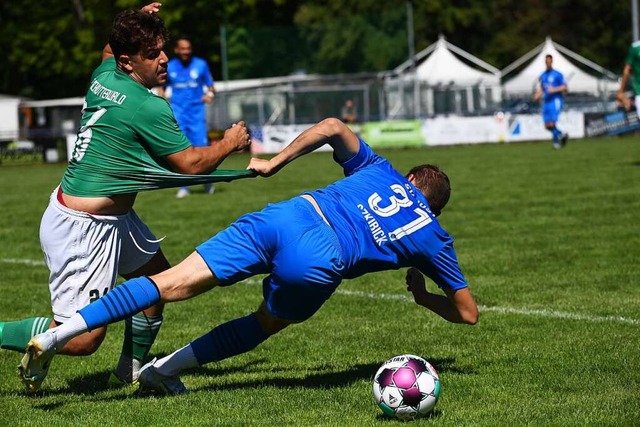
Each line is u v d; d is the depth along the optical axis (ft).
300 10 331.98
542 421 25.61
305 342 37.17
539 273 50.14
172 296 26.61
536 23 348.38
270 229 26.71
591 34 351.05
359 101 229.86
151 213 82.94
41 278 54.19
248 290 49.34
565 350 34.01
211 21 293.02
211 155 28.27
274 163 28.07
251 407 27.86
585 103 233.55
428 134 209.77
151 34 27.89
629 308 41.11
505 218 72.43
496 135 210.79
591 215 72.08
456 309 29.22
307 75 243.19
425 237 27.84
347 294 46.98
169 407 27.99
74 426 26.32
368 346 36.19
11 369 33.99
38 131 229.45
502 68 348.38
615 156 136.36
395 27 247.29
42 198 107.34
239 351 28.96
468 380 30.42
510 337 36.63
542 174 109.40
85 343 28.37
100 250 28.25
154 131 27.63
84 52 285.43
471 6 346.54
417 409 26.00
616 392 28.32
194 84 94.63
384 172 28.60
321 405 27.89
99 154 27.89
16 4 298.15
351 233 27.20
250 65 242.17
